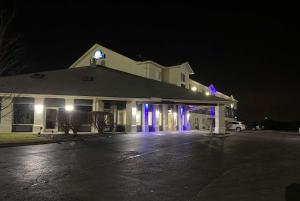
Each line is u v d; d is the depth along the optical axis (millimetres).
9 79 35250
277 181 11148
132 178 11266
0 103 31688
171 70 47438
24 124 32562
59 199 8469
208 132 40438
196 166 14039
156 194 9195
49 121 33125
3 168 12648
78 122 29578
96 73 41500
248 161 15914
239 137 34469
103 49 47438
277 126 80688
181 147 21562
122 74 42719
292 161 16062
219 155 18062
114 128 35625
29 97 32688
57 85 35281
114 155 16906
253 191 9688
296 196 9094
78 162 14438
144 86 39562
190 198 8844
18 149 19125
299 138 34750
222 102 39312
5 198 8461
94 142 24156
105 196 8891
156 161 15148
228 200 8680
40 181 10469
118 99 34812
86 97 33562
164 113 42031
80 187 9828
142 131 38344
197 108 48719
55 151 18297
